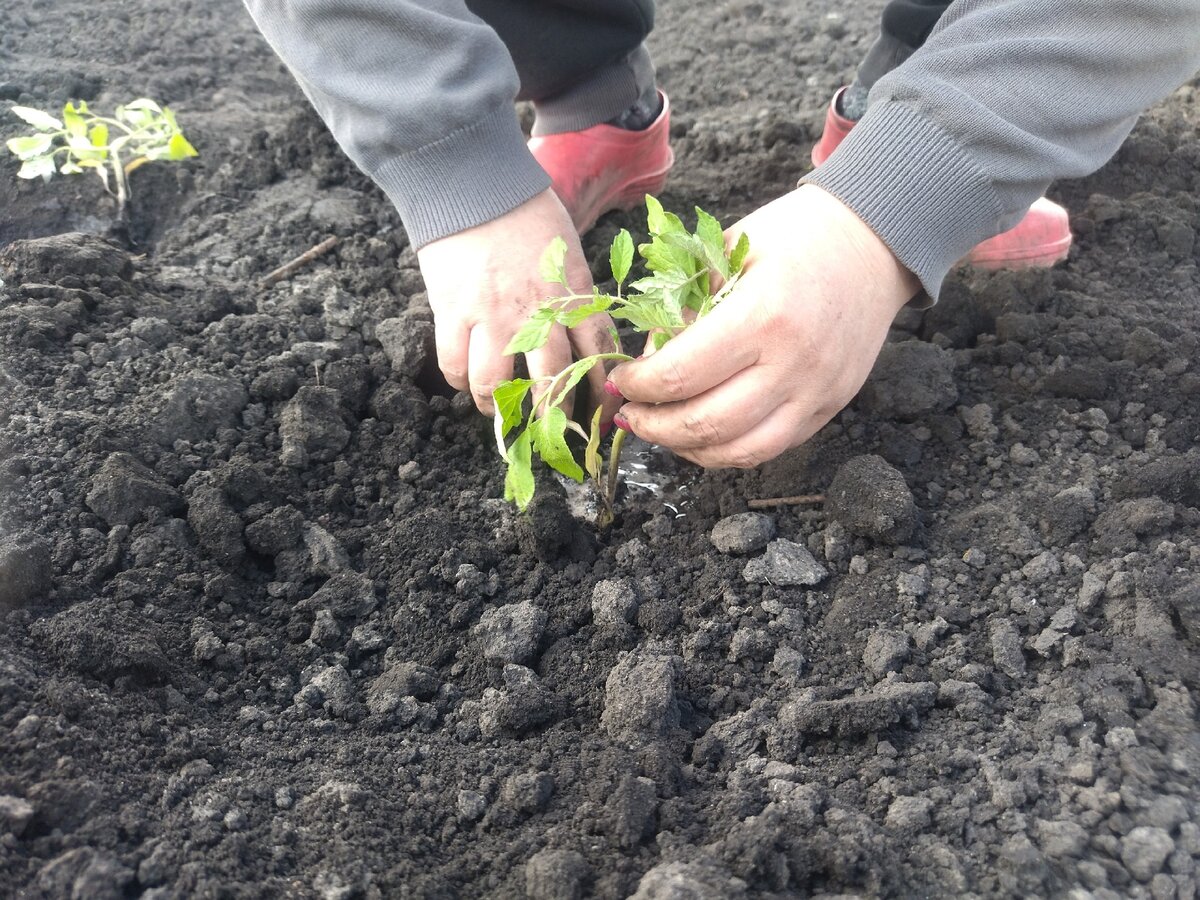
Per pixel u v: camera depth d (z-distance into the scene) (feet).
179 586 1.62
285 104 2.96
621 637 1.62
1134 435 1.85
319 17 1.62
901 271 1.51
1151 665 1.46
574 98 2.31
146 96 2.87
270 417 1.93
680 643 1.62
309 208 2.47
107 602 1.54
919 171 1.46
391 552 1.75
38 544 1.55
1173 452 1.82
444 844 1.34
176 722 1.43
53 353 1.94
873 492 1.68
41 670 1.41
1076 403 1.92
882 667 1.53
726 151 2.76
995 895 1.23
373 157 1.67
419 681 1.56
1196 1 1.50
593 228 2.48
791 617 1.62
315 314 2.18
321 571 1.70
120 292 2.11
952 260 1.55
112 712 1.39
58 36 3.12
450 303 1.68
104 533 1.65
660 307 1.49
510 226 1.67
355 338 2.11
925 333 2.12
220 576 1.64
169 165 2.58
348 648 1.62
